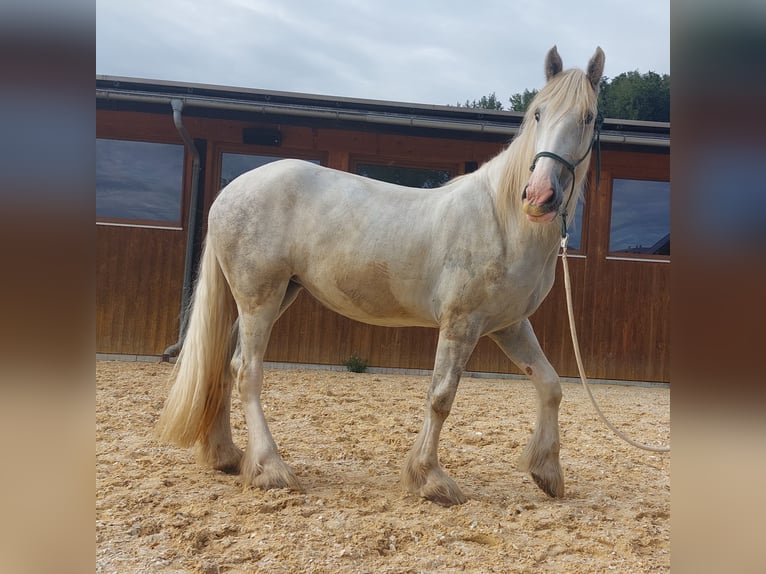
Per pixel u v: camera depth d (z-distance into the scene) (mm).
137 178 8930
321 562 2404
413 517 2953
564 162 2912
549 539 2770
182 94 8539
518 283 3188
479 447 4785
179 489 3270
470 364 9258
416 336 9094
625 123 8875
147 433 4625
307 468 3850
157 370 7941
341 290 3457
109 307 8773
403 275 3344
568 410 6844
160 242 8883
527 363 3518
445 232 3283
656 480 3998
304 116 8625
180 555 2436
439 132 9117
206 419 3635
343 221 3410
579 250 9391
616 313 9336
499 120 8953
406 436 4965
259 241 3475
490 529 2828
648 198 9422
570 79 3045
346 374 8617
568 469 4203
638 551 2684
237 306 3713
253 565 2381
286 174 3572
